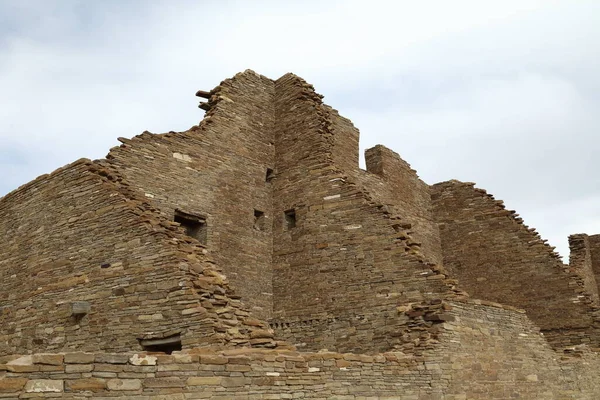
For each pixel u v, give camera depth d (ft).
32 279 55.83
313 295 61.46
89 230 51.29
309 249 63.36
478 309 54.70
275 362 34.86
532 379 58.29
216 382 31.40
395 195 86.48
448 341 49.42
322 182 64.64
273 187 69.92
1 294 59.98
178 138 61.46
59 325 51.08
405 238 56.59
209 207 62.39
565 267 77.25
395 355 44.27
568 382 63.41
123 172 55.67
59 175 56.08
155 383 28.84
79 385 26.35
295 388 35.58
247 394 32.76
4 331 57.67
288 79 73.15
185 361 30.37
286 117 71.56
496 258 84.12
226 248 62.59
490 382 52.75
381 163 86.33
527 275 80.38
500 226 84.89
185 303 43.11
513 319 59.47
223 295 44.68
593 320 73.10
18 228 60.49
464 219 89.40
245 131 68.90
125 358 28.14
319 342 59.21
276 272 65.92
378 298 56.39
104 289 48.44
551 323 76.54
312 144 67.26
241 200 66.03
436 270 53.67
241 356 33.12
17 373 24.72
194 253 46.98
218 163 64.75
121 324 46.39
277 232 67.36
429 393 45.57
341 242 60.85
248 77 71.67
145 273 46.16
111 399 27.12
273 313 64.49
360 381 40.22
